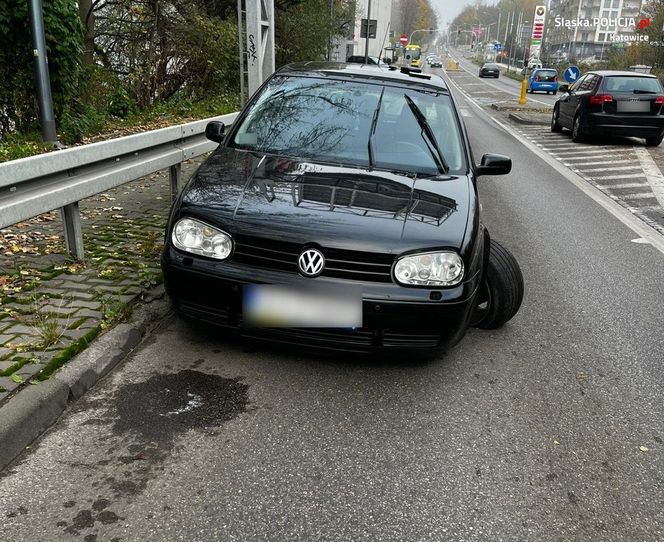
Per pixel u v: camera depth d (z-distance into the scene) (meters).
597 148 15.50
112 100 13.95
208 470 2.82
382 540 2.47
